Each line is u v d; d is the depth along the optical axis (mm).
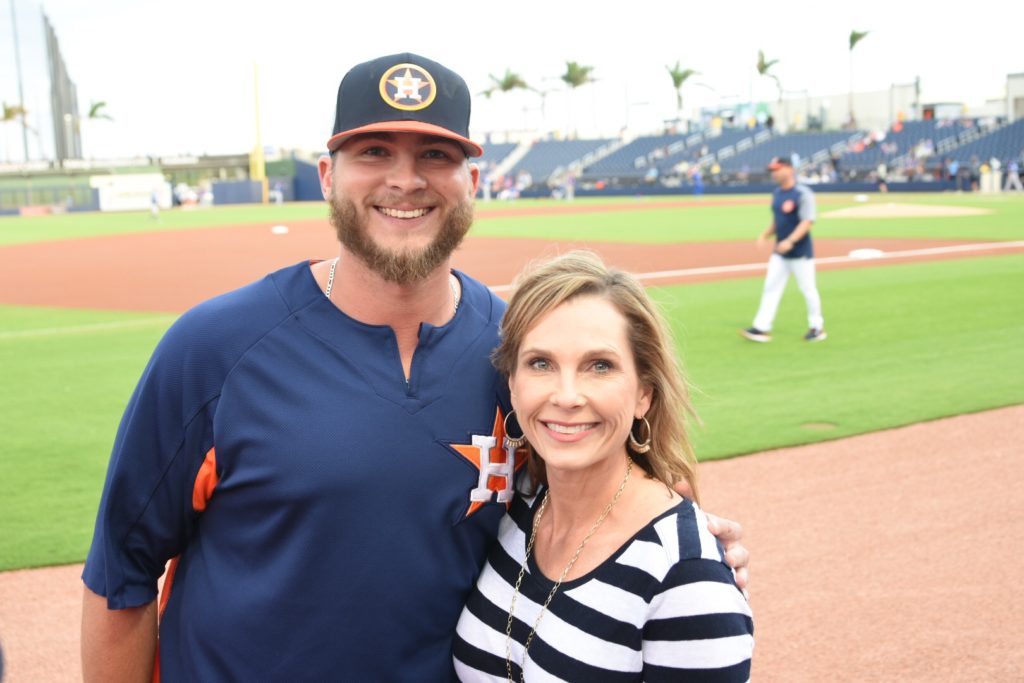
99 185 59500
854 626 3928
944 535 4848
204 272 18375
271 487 1859
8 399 7676
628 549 1858
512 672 1978
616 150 70125
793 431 6617
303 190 66500
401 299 1949
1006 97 60719
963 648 3740
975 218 28797
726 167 61719
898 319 11086
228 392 1896
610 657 1829
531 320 1896
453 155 1950
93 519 5062
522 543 2068
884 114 67875
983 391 7656
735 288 14055
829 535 4855
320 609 1880
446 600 2012
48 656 3719
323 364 1926
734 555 2041
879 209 33719
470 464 1995
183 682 1983
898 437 6492
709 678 1750
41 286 16422
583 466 1878
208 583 1956
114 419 7035
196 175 71438
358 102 1896
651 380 1993
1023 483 5578
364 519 1872
